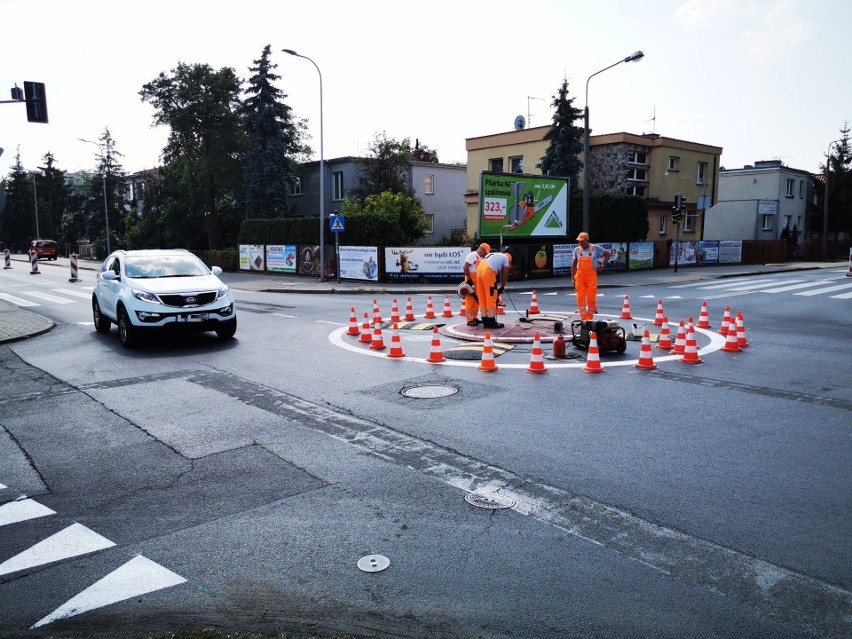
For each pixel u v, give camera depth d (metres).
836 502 4.93
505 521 4.68
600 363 9.93
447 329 13.22
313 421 7.24
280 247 34.16
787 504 4.90
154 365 10.48
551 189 29.56
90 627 3.49
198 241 49.75
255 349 11.76
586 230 26.09
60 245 72.31
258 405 7.95
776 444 6.27
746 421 7.02
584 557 4.14
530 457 5.98
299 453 6.20
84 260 59.75
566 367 9.84
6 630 3.48
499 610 3.57
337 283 28.42
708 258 38.69
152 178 56.50
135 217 56.19
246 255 36.94
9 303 20.56
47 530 4.68
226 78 44.12
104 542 4.48
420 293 24.31
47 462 6.08
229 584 3.90
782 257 43.28
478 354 10.83
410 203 32.12
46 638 3.40
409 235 31.95
